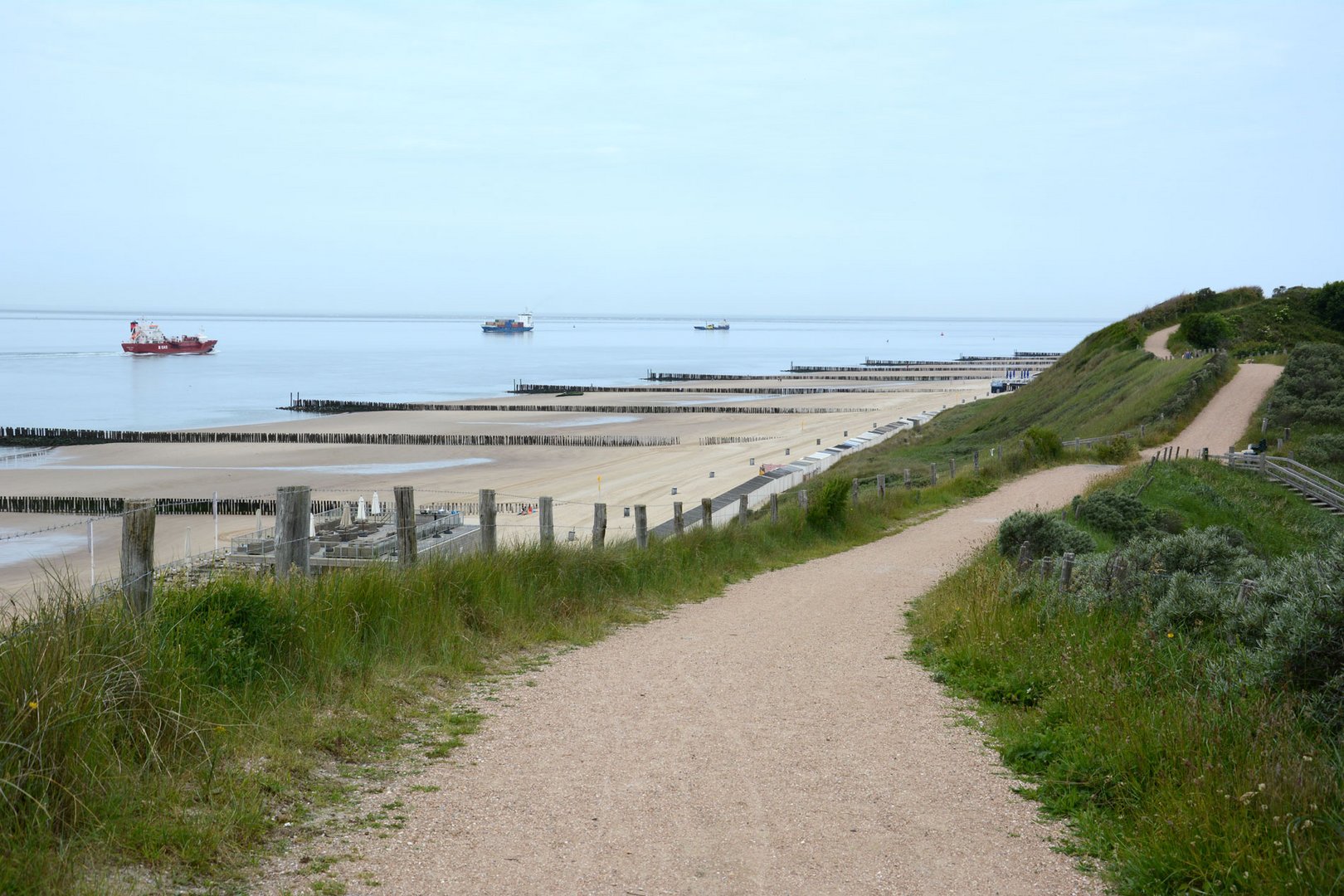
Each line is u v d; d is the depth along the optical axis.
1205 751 6.14
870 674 9.80
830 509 23.66
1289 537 28.11
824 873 5.03
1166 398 47.94
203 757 5.76
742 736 7.42
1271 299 79.56
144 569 6.62
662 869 4.98
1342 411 41.59
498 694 8.31
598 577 13.32
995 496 31.23
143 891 4.35
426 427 82.75
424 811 5.60
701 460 61.00
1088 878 5.11
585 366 195.38
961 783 6.51
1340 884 4.58
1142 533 23.09
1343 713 6.70
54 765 4.86
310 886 4.59
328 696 7.33
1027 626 10.51
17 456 63.12
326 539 18.50
